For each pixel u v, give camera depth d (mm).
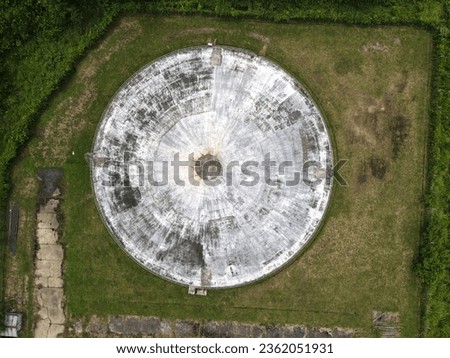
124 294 27016
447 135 26391
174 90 25609
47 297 27203
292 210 25531
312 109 26000
